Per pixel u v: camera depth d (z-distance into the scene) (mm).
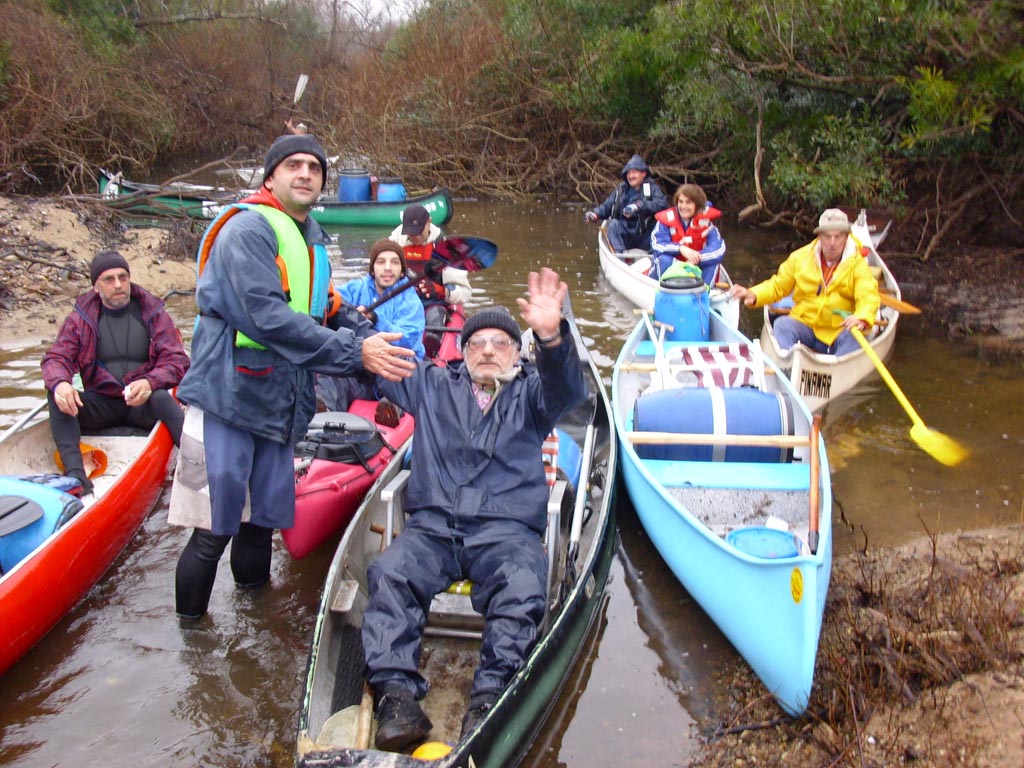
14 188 13156
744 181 13148
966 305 8359
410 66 17766
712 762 3117
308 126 18094
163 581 4270
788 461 4770
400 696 3021
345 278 9672
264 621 3967
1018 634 3551
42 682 3568
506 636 3160
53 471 5012
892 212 10266
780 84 11109
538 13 16344
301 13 23938
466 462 3539
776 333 6469
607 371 6945
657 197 10109
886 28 8602
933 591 3877
